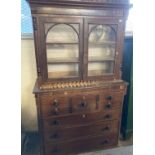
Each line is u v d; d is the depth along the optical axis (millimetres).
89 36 1469
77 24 1351
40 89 1395
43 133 1543
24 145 1897
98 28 1508
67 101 1470
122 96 1631
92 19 1354
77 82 1507
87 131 1651
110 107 1624
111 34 1547
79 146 1696
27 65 1862
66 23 1316
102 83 1529
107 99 1585
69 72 1577
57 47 1513
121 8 1378
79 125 1598
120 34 1465
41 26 1274
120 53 1525
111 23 1409
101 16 1367
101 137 1734
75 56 1562
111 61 1593
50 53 1511
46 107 1444
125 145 1898
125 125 1982
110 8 1354
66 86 1445
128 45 1771
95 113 1602
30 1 1181
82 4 1271
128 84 1698
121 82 1567
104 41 1534
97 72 1617
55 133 1564
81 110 1540
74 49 1546
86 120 1600
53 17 1272
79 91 1465
